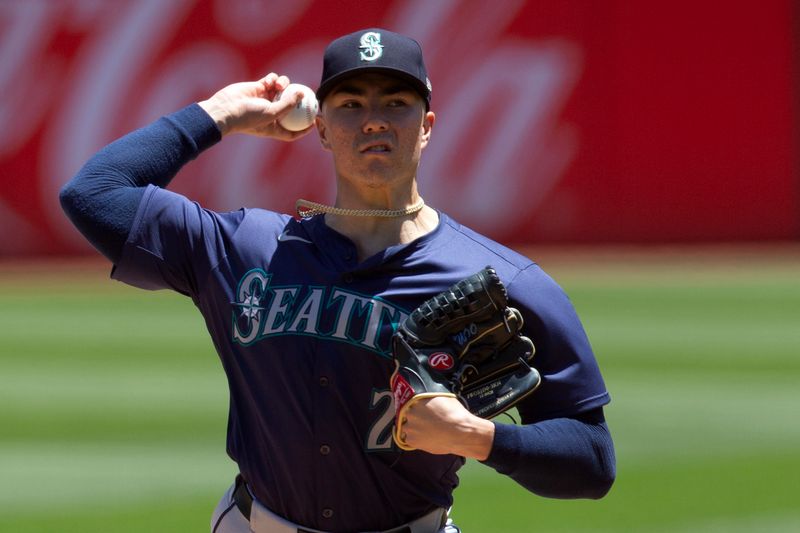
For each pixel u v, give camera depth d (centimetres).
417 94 1063
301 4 6944
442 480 1077
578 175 7138
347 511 1053
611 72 7112
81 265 6612
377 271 1053
